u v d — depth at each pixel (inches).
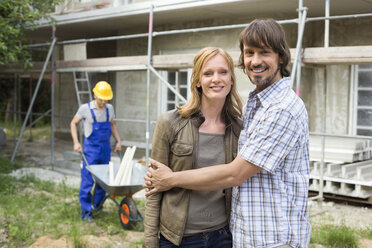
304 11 220.1
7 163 349.1
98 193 211.2
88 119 214.1
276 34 75.6
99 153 215.5
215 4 282.2
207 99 86.8
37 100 634.2
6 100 665.6
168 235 86.3
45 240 177.8
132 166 205.0
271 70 77.2
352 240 173.9
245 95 302.5
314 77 320.2
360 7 283.9
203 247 86.3
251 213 77.9
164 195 87.7
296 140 75.9
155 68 285.1
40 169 342.0
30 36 500.1
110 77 448.8
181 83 386.9
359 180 235.0
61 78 513.3
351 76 305.3
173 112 87.8
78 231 185.8
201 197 85.9
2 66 417.4
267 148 73.7
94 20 374.0
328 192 248.4
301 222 77.9
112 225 199.2
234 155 86.9
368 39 297.7
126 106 429.1
